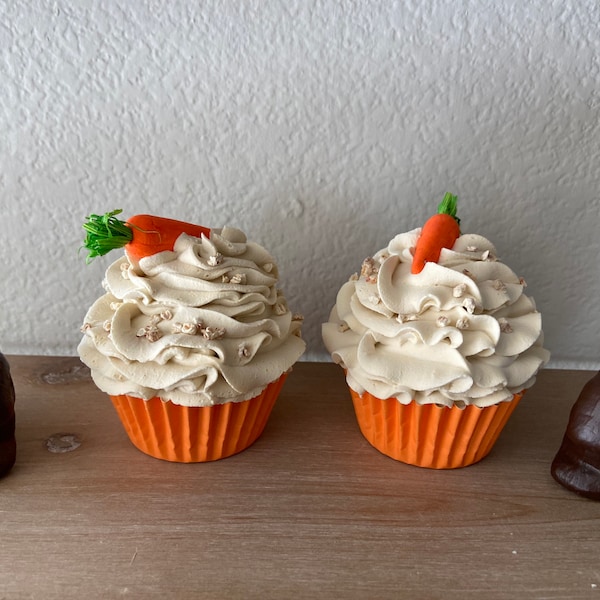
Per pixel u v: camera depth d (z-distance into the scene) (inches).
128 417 10.9
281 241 13.2
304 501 10.4
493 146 12.5
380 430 11.3
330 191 12.8
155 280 10.4
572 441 10.6
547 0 11.5
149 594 8.6
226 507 10.2
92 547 9.3
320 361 14.4
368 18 11.6
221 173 12.6
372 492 10.6
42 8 11.4
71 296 13.7
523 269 13.5
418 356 10.3
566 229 13.2
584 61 11.9
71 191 12.7
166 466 11.1
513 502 10.5
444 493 10.7
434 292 10.2
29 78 11.9
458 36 11.7
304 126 12.3
